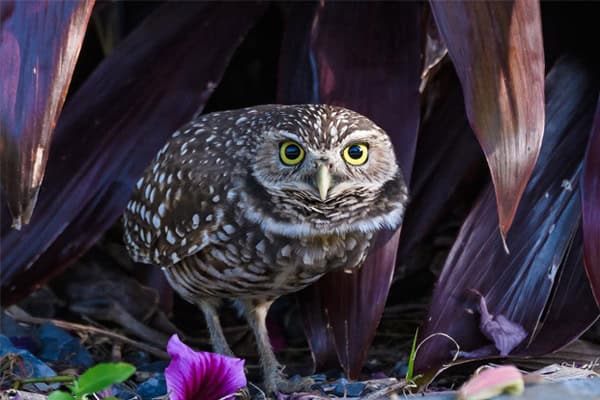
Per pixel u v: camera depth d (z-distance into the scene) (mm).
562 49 7512
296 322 8062
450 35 5723
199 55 7504
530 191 6664
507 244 6512
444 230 8156
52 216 6879
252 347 7832
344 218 6027
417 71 6848
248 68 9242
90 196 6965
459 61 5688
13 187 5637
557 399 4828
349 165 5922
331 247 6129
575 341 6613
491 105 5598
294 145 5887
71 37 5695
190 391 5223
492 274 6430
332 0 7016
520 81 5617
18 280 6824
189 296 6773
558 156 6793
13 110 5633
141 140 7137
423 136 7434
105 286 7898
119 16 8883
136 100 7277
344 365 6430
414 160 7344
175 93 7324
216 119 6555
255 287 6395
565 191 6652
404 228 7152
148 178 6641
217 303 6852
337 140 5859
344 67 6867
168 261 6527
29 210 5664
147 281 7898
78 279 7949
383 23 7012
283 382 6402
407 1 7078
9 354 6258
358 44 6938
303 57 7578
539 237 6531
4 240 6836
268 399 6293
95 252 8203
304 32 7676
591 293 6336
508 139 5566
